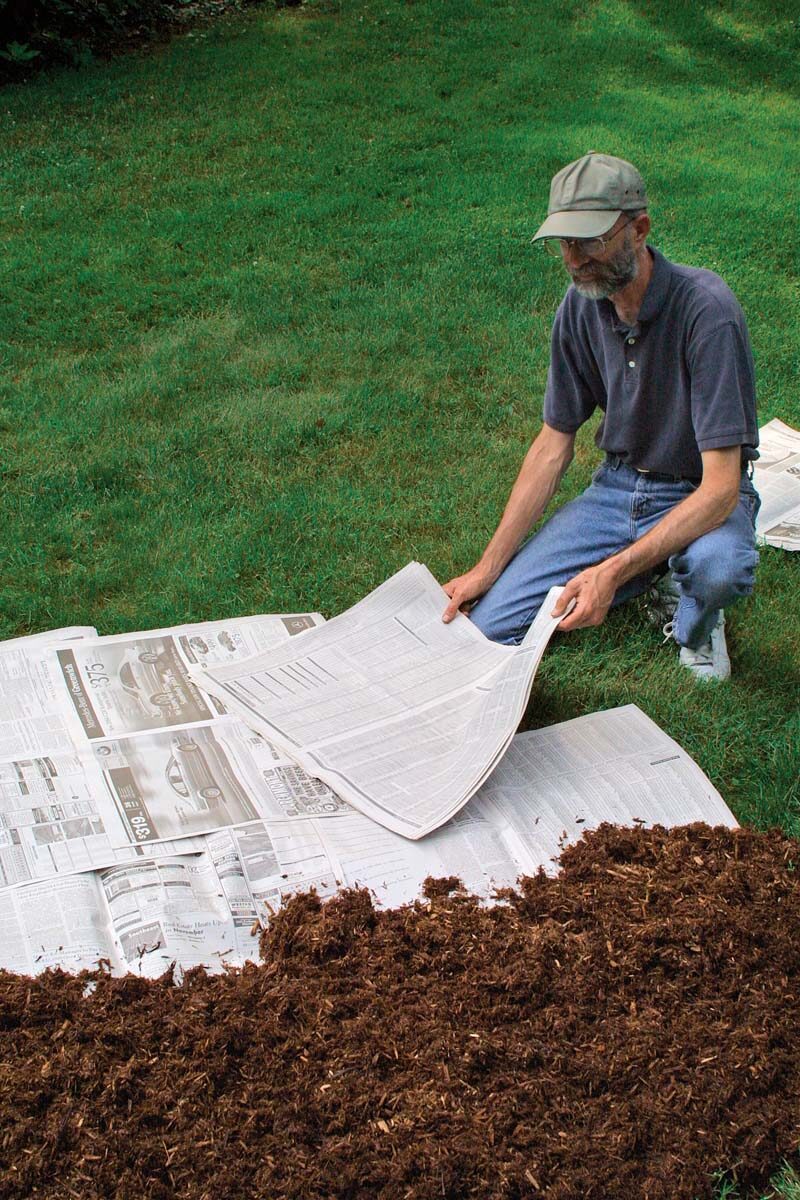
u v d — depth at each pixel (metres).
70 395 4.62
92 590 3.42
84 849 2.37
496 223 6.54
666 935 2.14
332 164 7.49
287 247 6.20
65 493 3.93
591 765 2.68
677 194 7.08
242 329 5.24
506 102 8.79
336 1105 1.84
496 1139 1.79
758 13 11.02
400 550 3.67
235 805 2.51
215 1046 1.91
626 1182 1.75
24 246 6.17
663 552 2.81
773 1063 1.92
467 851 2.43
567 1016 1.99
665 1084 1.89
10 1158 1.74
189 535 3.70
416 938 2.17
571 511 3.22
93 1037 1.93
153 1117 1.81
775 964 2.12
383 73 9.30
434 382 4.81
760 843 2.43
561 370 3.13
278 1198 1.71
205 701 2.86
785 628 3.32
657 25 10.68
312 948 2.13
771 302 5.65
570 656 3.18
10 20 9.20
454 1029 1.97
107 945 2.16
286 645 3.01
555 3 11.07
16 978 2.04
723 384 2.78
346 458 4.24
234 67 9.43
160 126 8.13
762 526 3.79
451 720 2.73
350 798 2.51
